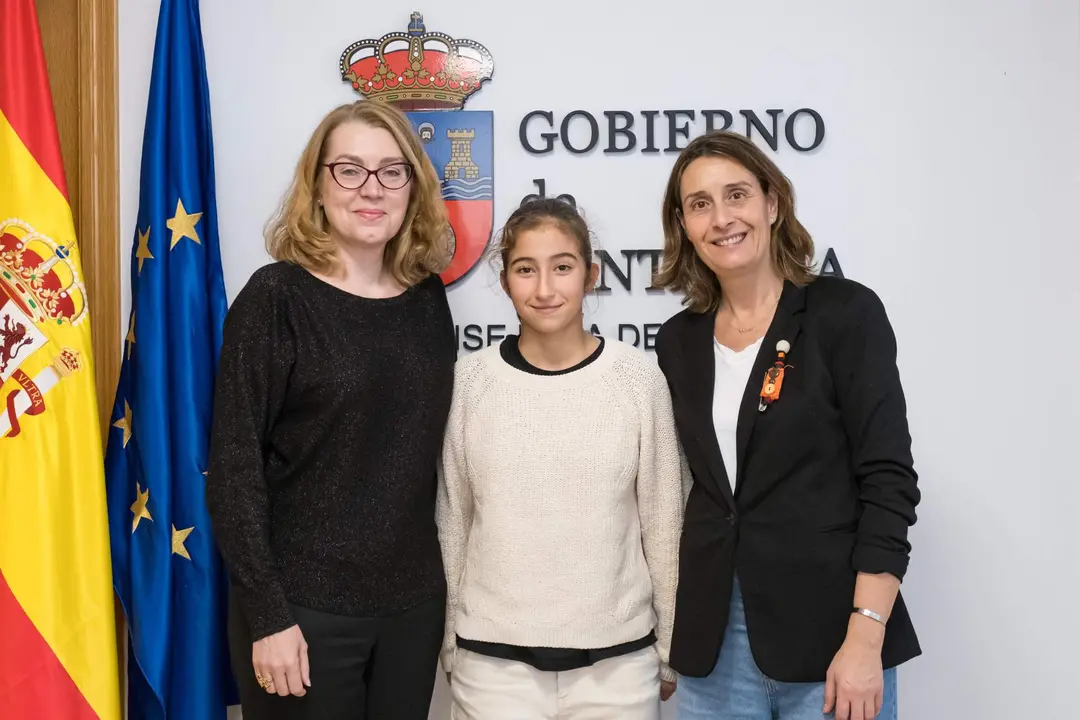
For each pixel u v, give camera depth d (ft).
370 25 7.03
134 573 6.35
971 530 6.97
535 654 4.93
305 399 4.84
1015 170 6.93
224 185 7.02
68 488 6.19
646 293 7.06
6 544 6.08
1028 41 6.92
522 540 4.99
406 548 4.97
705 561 4.99
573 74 7.02
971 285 6.94
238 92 7.02
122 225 6.98
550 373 5.19
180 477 6.36
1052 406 6.93
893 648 4.73
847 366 4.75
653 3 7.02
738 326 5.27
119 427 6.57
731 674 4.99
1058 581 6.96
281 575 4.75
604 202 7.05
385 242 5.27
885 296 6.97
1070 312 6.91
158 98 6.56
